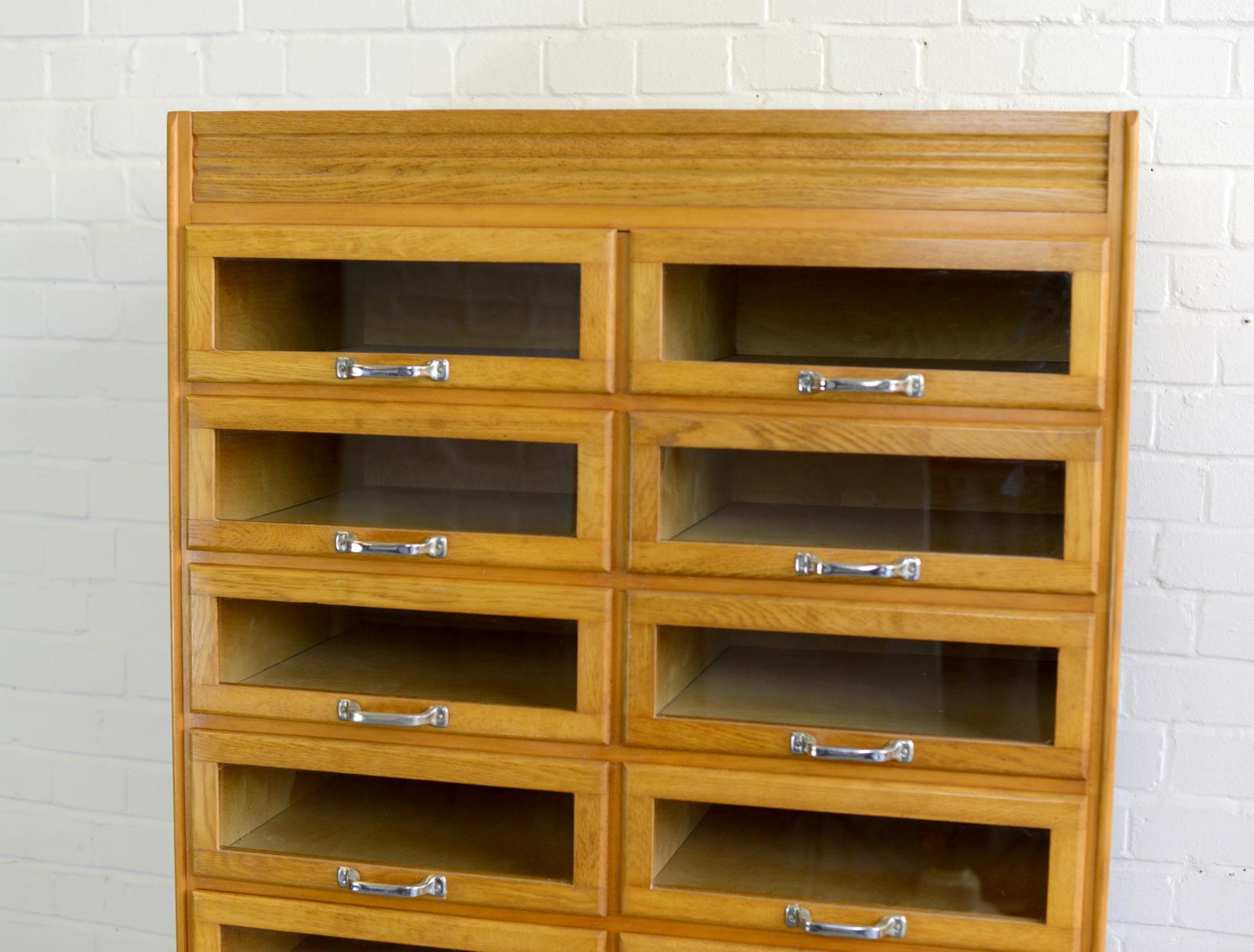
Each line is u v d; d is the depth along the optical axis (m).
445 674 1.58
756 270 1.50
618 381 1.49
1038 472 1.43
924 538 1.46
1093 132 1.39
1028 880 1.47
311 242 1.53
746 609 1.48
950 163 1.42
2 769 2.19
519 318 1.50
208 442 1.57
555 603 1.52
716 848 1.57
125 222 2.08
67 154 2.08
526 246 1.48
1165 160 1.79
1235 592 1.83
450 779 1.56
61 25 2.07
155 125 2.05
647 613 1.50
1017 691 1.46
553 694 1.54
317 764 1.59
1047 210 1.41
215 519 1.58
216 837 1.61
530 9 1.92
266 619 1.61
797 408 1.46
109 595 2.13
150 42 2.04
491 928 1.57
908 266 1.42
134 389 2.10
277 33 2.00
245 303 1.57
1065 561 1.42
